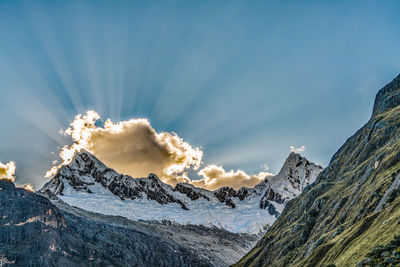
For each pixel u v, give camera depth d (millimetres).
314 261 185000
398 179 177000
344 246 162750
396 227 129625
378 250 118188
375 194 198500
